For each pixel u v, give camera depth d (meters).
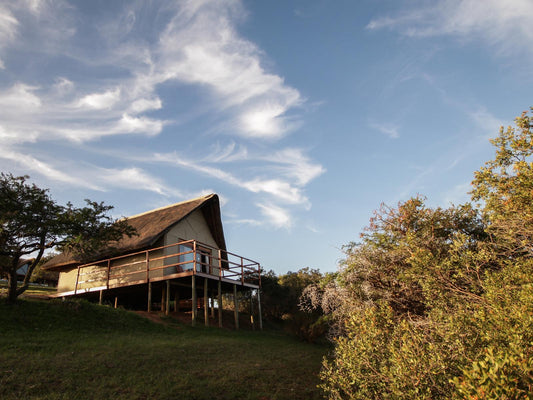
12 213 13.05
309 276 33.38
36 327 11.38
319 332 16.75
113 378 8.00
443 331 5.06
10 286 13.17
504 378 2.88
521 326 4.23
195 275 17.08
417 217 11.98
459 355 4.32
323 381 9.77
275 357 12.20
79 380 7.66
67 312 13.39
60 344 10.05
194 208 21.11
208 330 16.28
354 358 5.28
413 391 4.04
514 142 9.91
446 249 10.07
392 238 12.37
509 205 8.59
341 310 11.62
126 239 20.55
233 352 12.01
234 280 20.14
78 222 14.44
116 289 20.16
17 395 6.66
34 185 14.30
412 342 4.66
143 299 24.92
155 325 14.85
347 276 11.52
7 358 8.32
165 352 10.59
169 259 19.56
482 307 5.22
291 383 9.38
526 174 8.57
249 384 8.89
